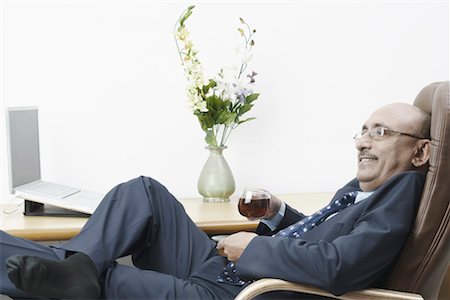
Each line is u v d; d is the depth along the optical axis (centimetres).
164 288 224
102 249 221
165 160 317
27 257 189
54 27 300
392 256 206
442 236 205
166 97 314
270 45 325
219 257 246
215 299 228
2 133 296
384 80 342
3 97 296
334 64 335
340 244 202
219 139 321
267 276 205
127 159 312
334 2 332
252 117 312
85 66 304
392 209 208
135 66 310
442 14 347
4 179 298
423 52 346
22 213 272
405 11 342
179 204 255
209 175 296
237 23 320
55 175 305
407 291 211
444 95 207
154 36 311
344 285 199
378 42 340
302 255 202
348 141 339
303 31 329
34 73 299
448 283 262
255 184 329
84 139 307
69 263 203
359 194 233
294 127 331
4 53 295
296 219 258
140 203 238
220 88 290
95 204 263
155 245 246
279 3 324
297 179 334
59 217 264
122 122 311
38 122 291
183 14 311
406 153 224
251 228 261
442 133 205
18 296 209
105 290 223
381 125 227
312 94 333
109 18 306
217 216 267
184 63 312
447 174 205
